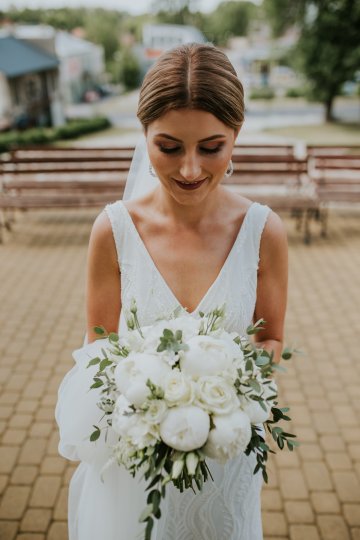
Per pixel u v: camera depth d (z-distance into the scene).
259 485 1.66
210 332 1.14
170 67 1.05
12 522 2.54
